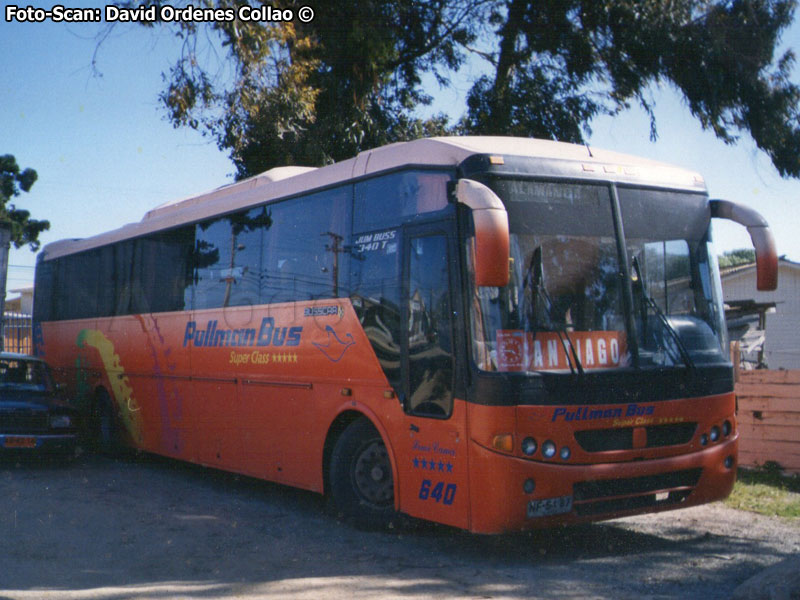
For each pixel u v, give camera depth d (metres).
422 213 7.26
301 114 16.70
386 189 7.75
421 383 7.11
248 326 9.70
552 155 7.11
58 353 15.23
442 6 21.80
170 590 6.02
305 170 10.17
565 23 21.14
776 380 10.86
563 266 6.83
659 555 7.06
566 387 6.57
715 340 7.49
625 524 8.23
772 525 8.19
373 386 7.67
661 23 20.44
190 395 10.89
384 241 7.69
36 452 11.62
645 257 7.23
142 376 12.18
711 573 6.49
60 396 13.10
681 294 7.39
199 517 8.70
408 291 7.34
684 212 7.57
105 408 13.43
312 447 8.52
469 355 6.62
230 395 9.99
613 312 6.94
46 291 16.08
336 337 8.22
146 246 12.36
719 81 20.44
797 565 5.80
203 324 10.66
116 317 13.10
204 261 10.79
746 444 11.11
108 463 12.70
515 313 6.57
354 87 19.70
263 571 6.59
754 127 21.11
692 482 7.21
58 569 6.63
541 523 6.44
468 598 5.85
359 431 8.01
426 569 6.63
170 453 11.37
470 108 22.00
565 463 6.52
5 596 5.78
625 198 7.25
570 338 6.71
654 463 6.88
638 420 6.84
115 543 7.53
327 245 8.49
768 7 20.58
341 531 8.02
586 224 7.02
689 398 7.14
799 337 30.81
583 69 21.66
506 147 7.07
